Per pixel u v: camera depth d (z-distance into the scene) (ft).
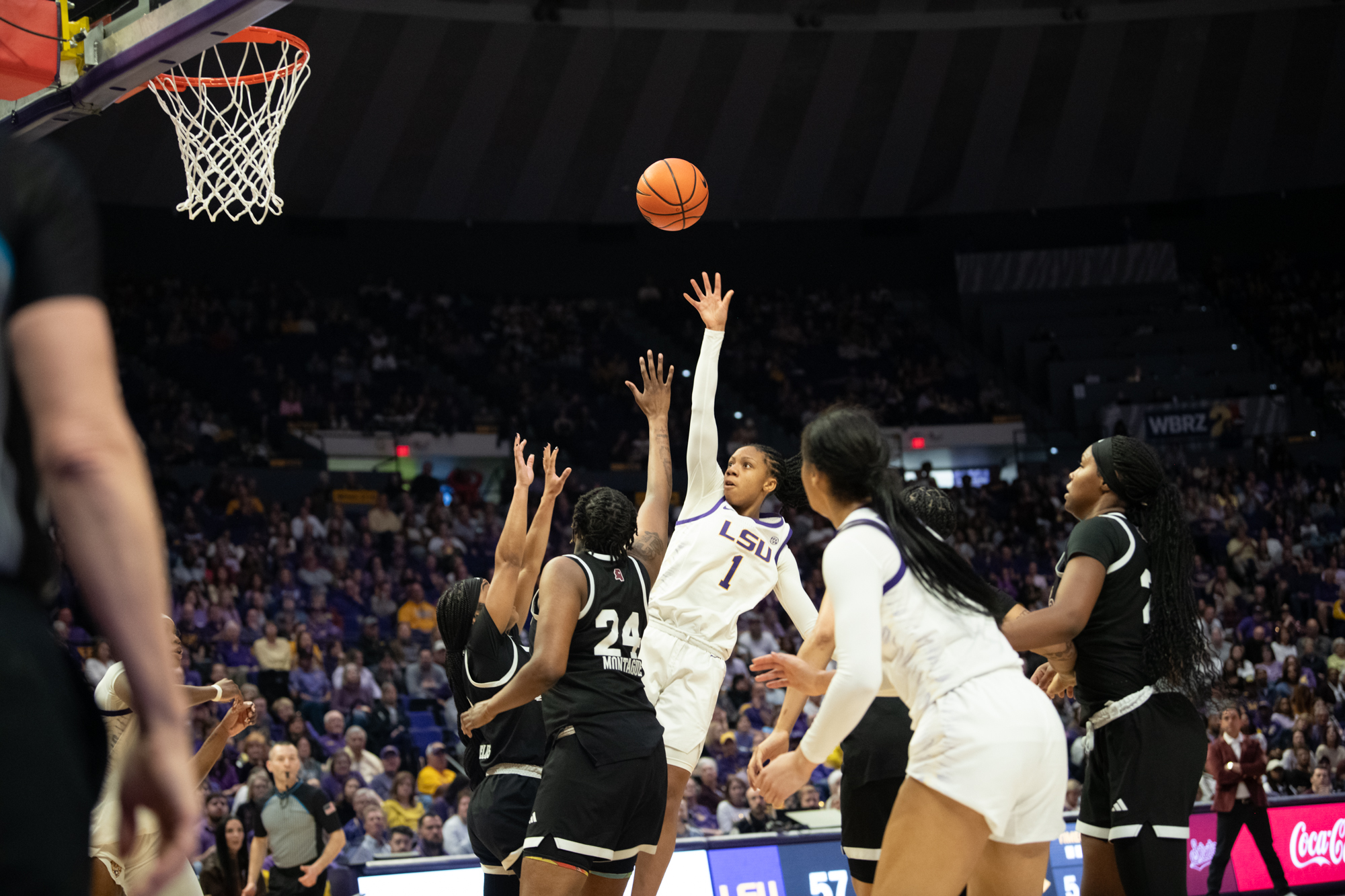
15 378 3.32
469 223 74.64
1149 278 77.82
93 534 3.14
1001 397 72.84
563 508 56.39
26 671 3.20
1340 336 73.72
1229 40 72.54
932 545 8.73
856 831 10.85
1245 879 23.11
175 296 65.51
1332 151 77.82
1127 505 10.85
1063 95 74.74
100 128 62.69
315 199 70.54
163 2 18.08
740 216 77.77
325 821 20.42
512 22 65.87
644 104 72.02
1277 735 37.60
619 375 70.28
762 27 69.41
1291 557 54.08
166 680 3.22
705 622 12.54
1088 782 10.46
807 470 9.25
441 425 62.13
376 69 65.67
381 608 44.04
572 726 10.68
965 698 8.30
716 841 18.44
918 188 78.18
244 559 43.16
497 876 12.08
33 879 3.05
